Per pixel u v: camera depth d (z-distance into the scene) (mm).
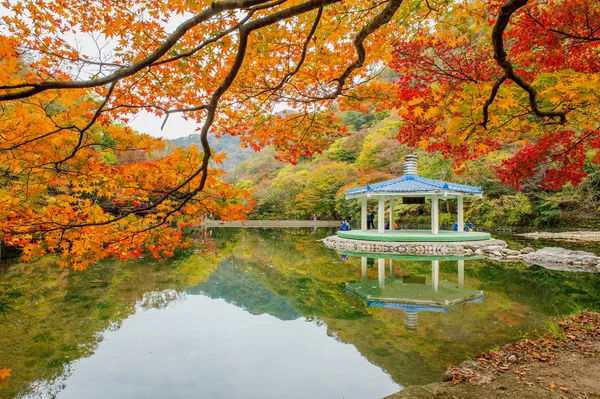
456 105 2408
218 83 3561
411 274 10586
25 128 2713
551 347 4289
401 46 4055
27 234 3410
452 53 4281
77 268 3703
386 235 15977
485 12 3768
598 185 19859
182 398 3803
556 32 3453
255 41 3107
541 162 4602
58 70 2697
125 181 3215
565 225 21406
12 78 2541
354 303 7641
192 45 2975
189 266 12734
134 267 12125
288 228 33781
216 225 39750
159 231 3822
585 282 8969
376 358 4766
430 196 17781
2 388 3996
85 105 2949
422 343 5191
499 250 13656
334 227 33250
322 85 4078
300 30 3295
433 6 3592
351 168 35688
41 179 3209
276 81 3939
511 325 5773
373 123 42094
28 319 6414
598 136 4148
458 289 8539
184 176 3188
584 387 3254
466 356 4676
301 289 9398
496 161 20500
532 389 3266
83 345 5285
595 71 3584
